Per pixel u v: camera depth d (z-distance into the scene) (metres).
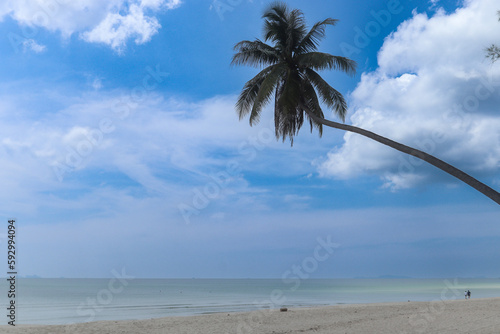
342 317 22.94
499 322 18.70
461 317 21.19
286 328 18.45
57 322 34.62
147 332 17.56
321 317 23.03
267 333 16.97
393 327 18.28
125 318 37.50
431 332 16.44
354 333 16.70
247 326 19.28
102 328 18.45
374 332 16.92
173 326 19.38
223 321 21.28
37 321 35.78
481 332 16.02
